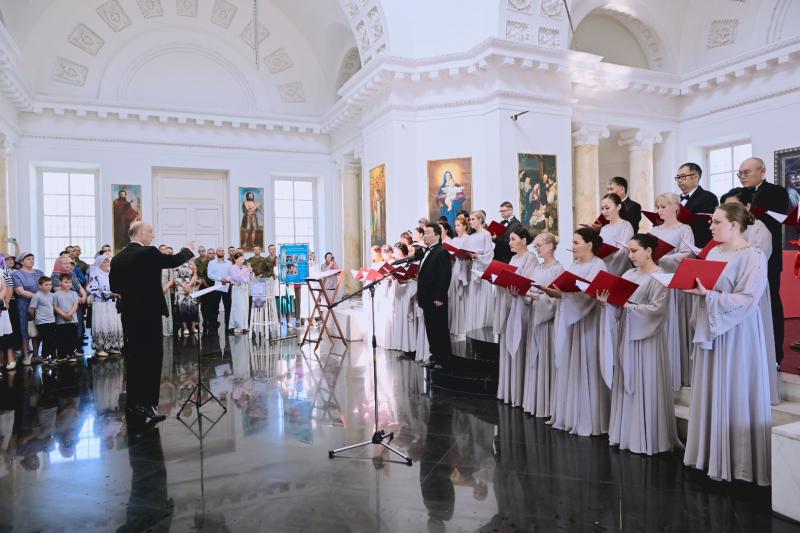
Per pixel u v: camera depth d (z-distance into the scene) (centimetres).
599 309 468
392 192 1243
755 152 1252
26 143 1427
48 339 870
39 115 1435
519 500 360
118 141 1519
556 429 500
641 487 372
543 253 536
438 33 1228
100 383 736
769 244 414
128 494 384
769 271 461
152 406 564
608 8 1362
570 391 487
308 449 465
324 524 334
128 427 537
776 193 461
